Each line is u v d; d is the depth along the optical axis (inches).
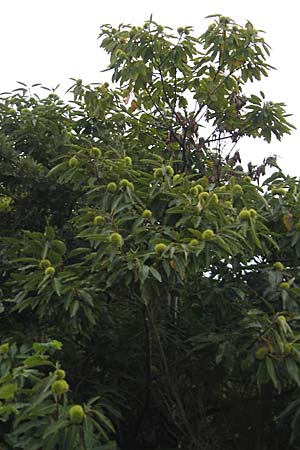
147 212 198.7
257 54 288.7
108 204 205.8
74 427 150.5
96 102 290.7
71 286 185.9
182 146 287.9
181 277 178.9
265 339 184.1
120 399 219.0
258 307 213.3
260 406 225.3
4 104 294.8
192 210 194.9
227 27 289.3
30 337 207.3
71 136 278.5
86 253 239.3
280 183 248.7
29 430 155.5
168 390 225.0
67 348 218.1
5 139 267.6
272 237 225.9
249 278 223.1
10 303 226.4
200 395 228.7
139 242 192.2
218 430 230.1
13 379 160.6
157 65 292.7
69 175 216.5
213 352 209.9
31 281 187.6
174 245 182.7
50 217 270.5
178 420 226.7
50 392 153.3
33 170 266.7
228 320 216.1
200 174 273.9
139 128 303.1
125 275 182.7
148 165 276.2
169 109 309.4
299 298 205.5
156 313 218.1
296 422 188.7
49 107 287.0
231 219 202.4
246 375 203.2
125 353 226.4
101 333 223.3
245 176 261.0
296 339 181.0
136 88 292.7
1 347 172.6
